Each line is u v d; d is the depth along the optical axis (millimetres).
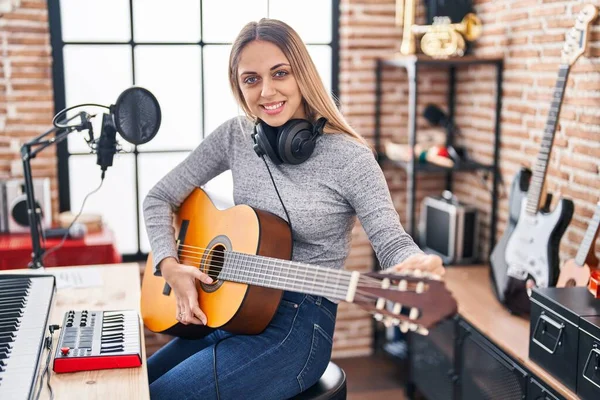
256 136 2041
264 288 1901
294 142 1959
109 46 3850
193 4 3906
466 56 3814
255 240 1935
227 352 1964
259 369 1926
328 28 4047
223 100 4027
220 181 4051
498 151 3723
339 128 2033
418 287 1500
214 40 3961
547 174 3205
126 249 4051
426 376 3523
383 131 4141
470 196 4066
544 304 2477
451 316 1473
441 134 3947
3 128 3688
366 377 3951
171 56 3928
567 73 2906
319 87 1985
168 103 3967
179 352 2244
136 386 1686
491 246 3781
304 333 1970
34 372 1551
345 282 1604
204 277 2033
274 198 2053
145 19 3871
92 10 3807
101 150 2430
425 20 3996
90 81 3857
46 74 3713
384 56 4023
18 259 3248
